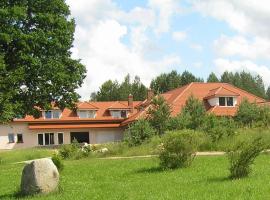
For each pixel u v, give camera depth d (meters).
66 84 47.41
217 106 70.12
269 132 34.75
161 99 54.12
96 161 31.84
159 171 22.55
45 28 46.62
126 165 26.61
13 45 44.38
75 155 39.09
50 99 47.59
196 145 23.92
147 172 22.50
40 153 45.09
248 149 17.69
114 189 17.03
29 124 80.31
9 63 44.59
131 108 85.38
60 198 15.51
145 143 39.41
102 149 39.72
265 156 25.72
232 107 70.44
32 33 44.19
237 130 36.69
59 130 81.31
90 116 83.94
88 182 19.88
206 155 28.97
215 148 33.31
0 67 41.00
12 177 24.50
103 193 16.11
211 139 34.25
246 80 146.00
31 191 16.44
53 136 81.19
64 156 39.69
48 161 16.81
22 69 42.69
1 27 43.28
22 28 45.47
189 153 23.11
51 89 46.44
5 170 29.88
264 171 19.05
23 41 43.56
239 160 17.67
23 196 16.47
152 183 18.05
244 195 13.68
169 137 23.20
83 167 27.34
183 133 23.33
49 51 46.44
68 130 81.75
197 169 21.73
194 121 49.47
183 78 142.62
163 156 23.17
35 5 46.50
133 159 30.66
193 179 18.31
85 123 82.75
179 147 22.91
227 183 16.30
